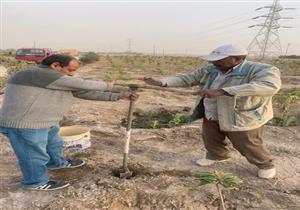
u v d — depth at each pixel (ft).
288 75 82.74
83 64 110.73
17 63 90.22
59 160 15.76
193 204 13.25
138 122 26.03
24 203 13.11
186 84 15.60
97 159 17.22
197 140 20.62
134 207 13.32
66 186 14.25
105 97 13.92
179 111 29.76
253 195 13.94
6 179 14.98
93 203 13.12
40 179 13.80
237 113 14.03
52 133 14.88
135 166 16.46
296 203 13.55
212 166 16.76
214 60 13.64
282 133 22.86
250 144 14.60
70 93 13.51
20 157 13.29
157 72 75.82
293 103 32.35
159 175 15.69
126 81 54.03
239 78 13.97
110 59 141.18
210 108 15.15
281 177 15.81
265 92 13.10
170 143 20.04
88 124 23.93
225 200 13.56
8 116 12.67
